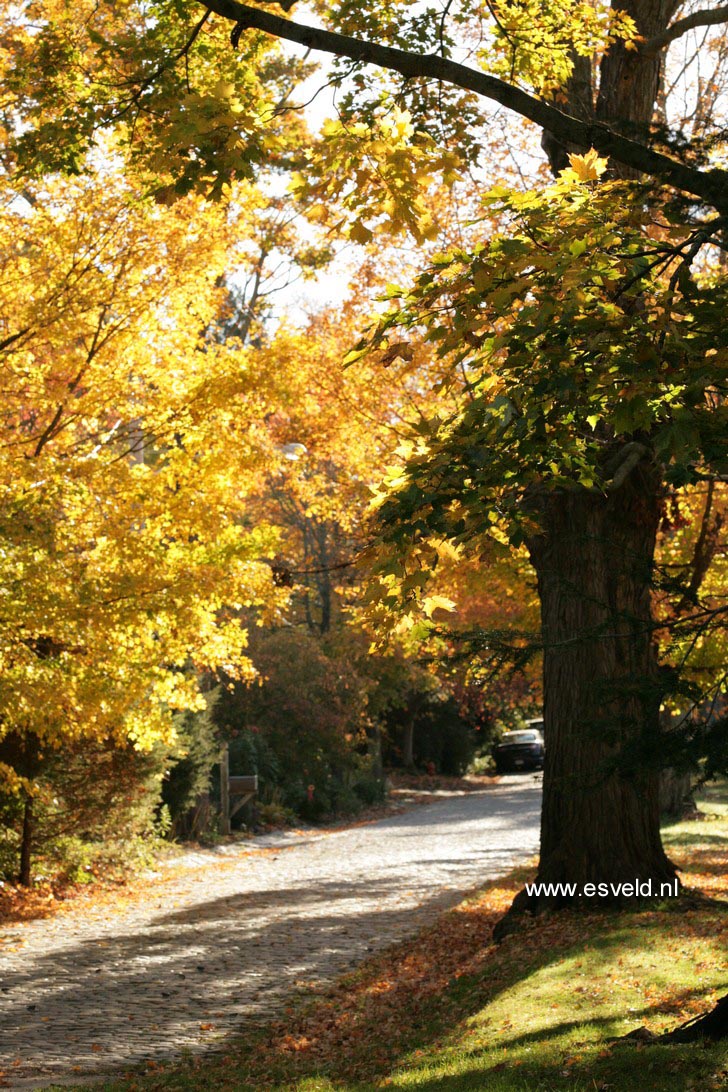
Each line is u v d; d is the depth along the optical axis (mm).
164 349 13430
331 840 27281
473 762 54781
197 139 5039
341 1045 8477
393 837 26672
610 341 4977
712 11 11320
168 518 13047
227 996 10297
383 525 5051
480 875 18344
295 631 36656
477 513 5070
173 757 23469
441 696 45469
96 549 12320
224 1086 7281
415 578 5109
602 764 6004
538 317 4848
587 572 11844
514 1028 7582
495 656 6781
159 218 12539
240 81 7809
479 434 5000
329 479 21312
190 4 7820
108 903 16688
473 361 5684
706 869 15648
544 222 5246
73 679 11977
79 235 12297
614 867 11906
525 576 16312
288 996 10281
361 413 16672
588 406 5258
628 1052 6234
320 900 16391
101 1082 7340
